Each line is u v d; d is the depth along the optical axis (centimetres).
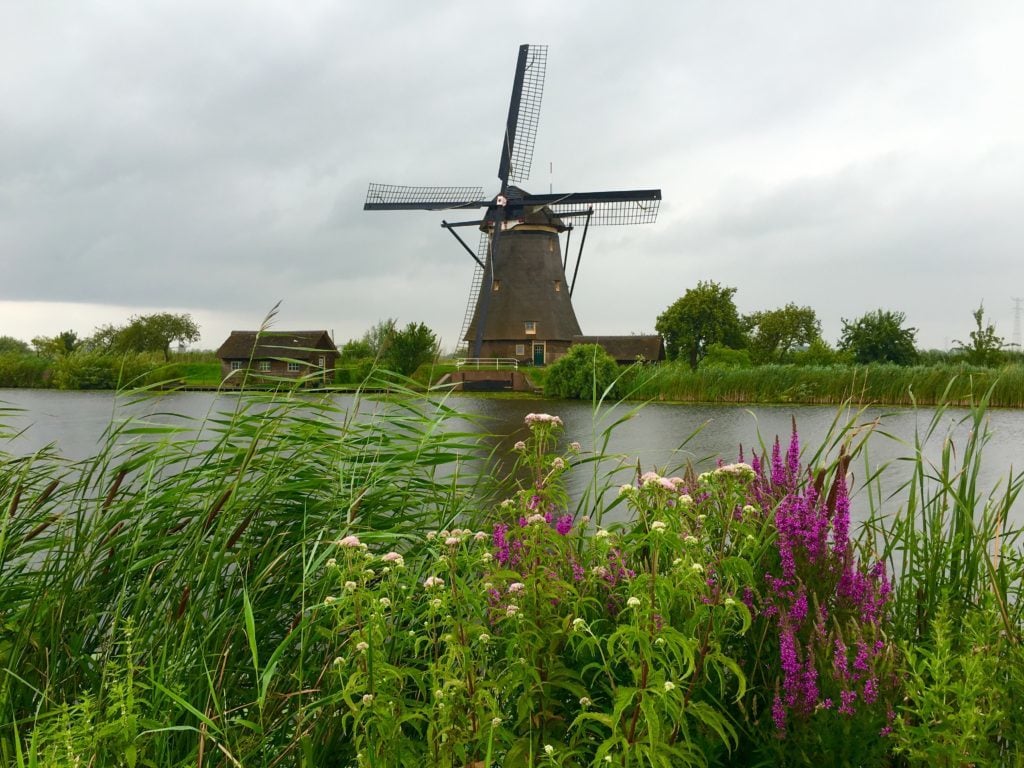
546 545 297
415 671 246
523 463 358
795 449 344
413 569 366
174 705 275
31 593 352
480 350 5409
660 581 240
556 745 251
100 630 337
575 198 5216
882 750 247
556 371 4297
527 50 5147
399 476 427
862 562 328
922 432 2197
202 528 336
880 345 5584
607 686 282
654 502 276
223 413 397
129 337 8169
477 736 239
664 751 221
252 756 284
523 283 5469
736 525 303
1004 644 281
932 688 240
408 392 435
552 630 271
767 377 3916
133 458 391
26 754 231
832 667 266
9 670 282
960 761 227
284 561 367
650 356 5506
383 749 236
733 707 295
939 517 369
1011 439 2045
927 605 340
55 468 460
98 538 361
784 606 297
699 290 6488
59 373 5256
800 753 258
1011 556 352
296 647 331
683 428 2338
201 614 318
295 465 397
